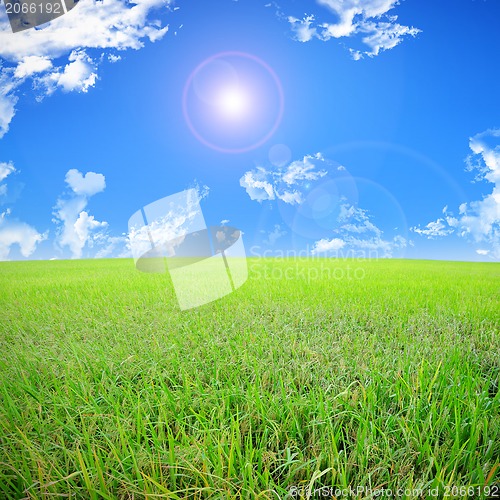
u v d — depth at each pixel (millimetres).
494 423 1654
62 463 1546
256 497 1250
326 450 1499
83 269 12273
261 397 1958
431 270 10727
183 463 1446
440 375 2176
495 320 3701
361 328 3471
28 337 3475
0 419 1804
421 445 1533
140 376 2465
